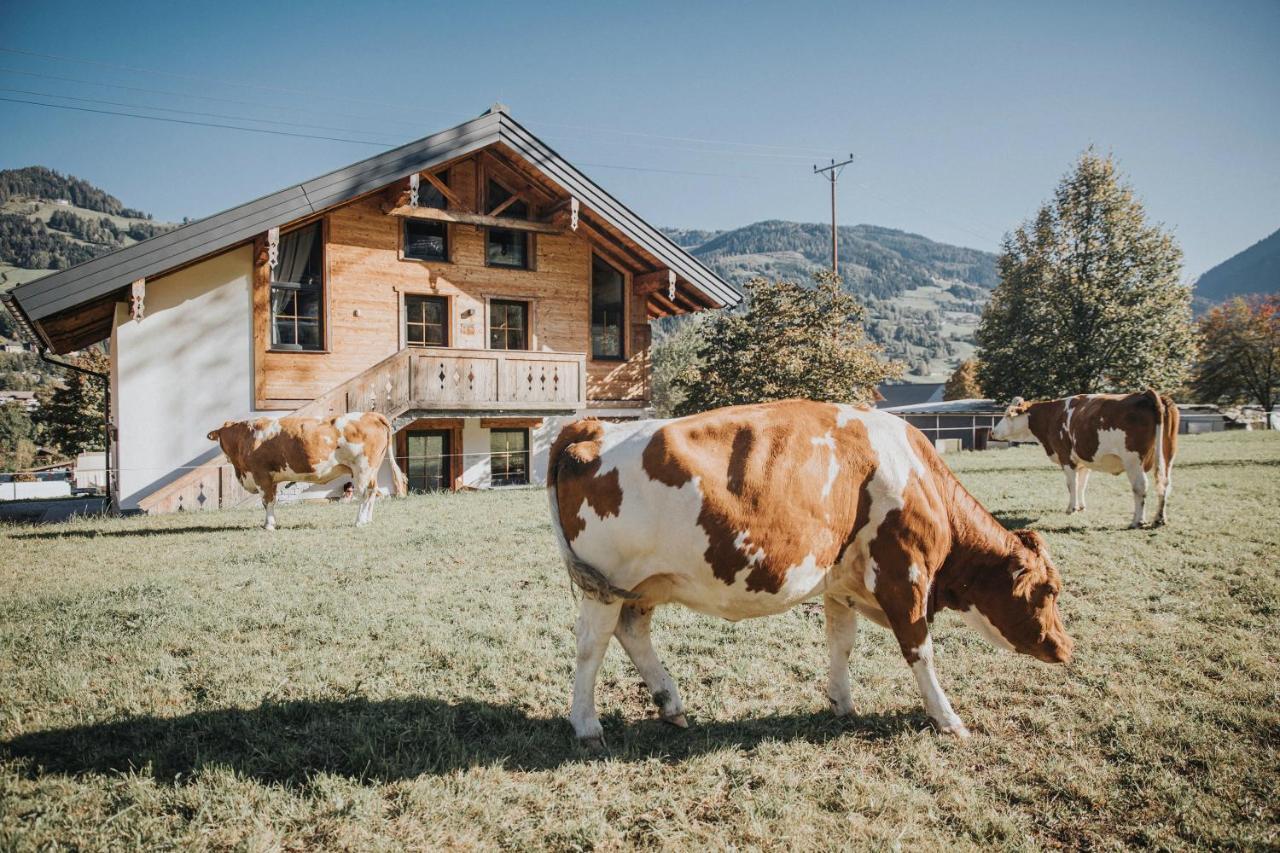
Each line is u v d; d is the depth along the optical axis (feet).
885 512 13.38
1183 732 13.08
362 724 13.39
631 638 14.08
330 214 55.47
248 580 24.52
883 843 10.17
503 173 62.75
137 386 49.85
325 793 11.19
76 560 28.14
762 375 76.95
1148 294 114.62
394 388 53.52
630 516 12.32
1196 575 23.44
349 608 20.99
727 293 64.49
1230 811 10.81
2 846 9.73
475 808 10.94
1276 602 20.36
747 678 16.16
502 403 58.03
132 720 13.61
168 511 44.83
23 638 18.34
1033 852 9.88
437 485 61.11
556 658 17.21
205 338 51.65
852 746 13.07
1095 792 11.33
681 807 11.10
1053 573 14.07
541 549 29.58
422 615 20.35
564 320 65.41
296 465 35.35
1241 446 73.46
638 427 13.10
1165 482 31.42
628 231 61.05
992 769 12.26
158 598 21.97
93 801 10.98
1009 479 51.11
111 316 56.13
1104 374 115.55
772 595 12.80
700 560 12.34
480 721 13.99
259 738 13.00
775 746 12.96
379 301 57.57
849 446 13.41
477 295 61.67
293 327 55.01
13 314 49.98
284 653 17.60
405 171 53.47
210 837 10.24
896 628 13.69
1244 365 164.45
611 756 12.59
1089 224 120.47
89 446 126.00
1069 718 13.92
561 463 13.10
